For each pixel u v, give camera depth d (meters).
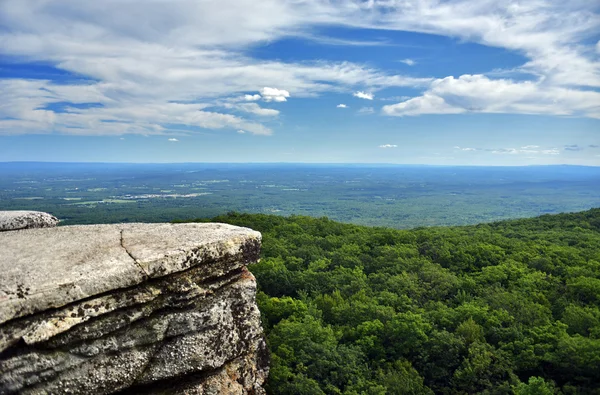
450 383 23.16
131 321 7.32
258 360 9.38
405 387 21.83
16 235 8.87
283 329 25.56
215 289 8.48
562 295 29.50
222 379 8.53
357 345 25.12
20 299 6.29
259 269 37.00
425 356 24.50
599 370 20.64
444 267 37.78
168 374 7.74
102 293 7.05
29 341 6.32
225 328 8.46
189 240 8.45
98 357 7.04
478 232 51.81
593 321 24.64
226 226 9.78
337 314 28.78
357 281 33.91
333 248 44.09
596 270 33.25
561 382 22.06
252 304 9.07
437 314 27.53
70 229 9.39
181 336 7.89
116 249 7.94
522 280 31.89
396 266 37.16
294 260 39.16
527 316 26.22
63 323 6.62
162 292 7.71
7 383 6.28
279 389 21.06
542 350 22.59
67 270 7.02
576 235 48.25
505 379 22.50
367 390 21.28
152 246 8.12
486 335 25.48
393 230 52.09
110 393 7.21
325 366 22.66
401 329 25.19
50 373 6.60
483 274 34.47
